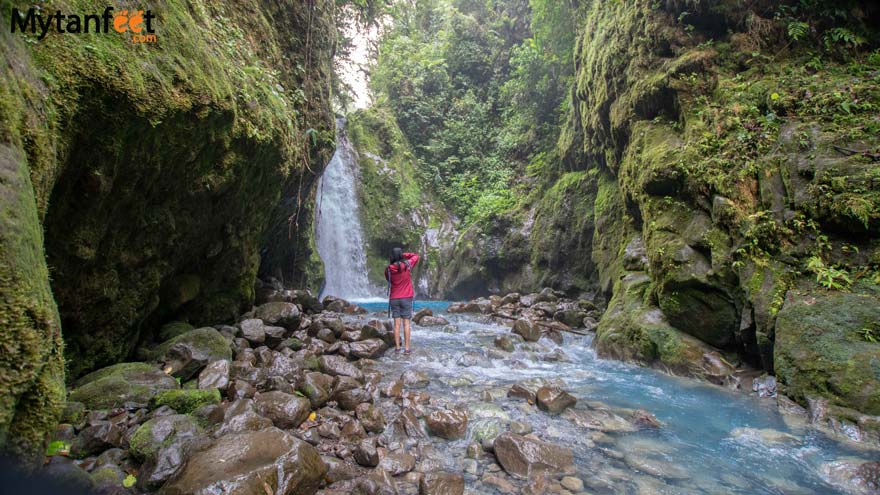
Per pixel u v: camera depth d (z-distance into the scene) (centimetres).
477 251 1530
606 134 954
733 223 544
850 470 301
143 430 287
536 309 1034
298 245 1155
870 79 536
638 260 781
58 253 320
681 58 695
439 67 2106
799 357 430
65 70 270
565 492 284
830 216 466
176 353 439
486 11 2252
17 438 169
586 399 479
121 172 339
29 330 168
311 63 909
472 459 329
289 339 620
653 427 399
